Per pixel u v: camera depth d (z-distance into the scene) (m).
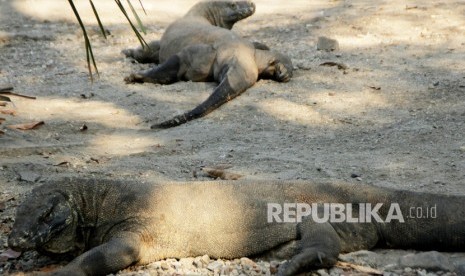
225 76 14.27
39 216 7.48
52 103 14.22
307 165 10.79
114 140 12.35
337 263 7.67
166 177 10.43
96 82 15.68
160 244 7.92
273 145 11.93
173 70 15.70
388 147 11.64
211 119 13.39
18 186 10.10
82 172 10.62
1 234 8.59
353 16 20.03
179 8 21.81
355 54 17.06
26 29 19.55
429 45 17.36
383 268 7.62
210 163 11.02
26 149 11.53
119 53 18.12
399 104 13.78
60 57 17.66
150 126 13.14
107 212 7.95
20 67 16.83
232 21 18.62
